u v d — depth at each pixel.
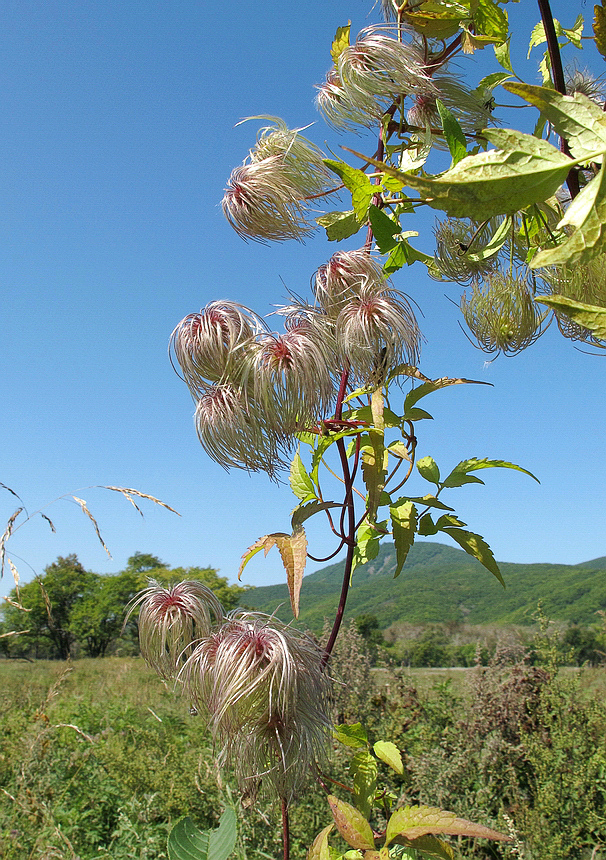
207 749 5.30
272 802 1.08
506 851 3.67
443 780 4.35
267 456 1.12
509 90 0.61
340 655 5.86
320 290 1.25
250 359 1.10
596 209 0.56
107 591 32.75
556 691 5.42
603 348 1.13
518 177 0.59
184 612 1.10
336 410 1.23
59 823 4.23
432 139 1.40
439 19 1.31
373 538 1.52
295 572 1.08
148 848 3.79
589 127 0.59
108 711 7.74
